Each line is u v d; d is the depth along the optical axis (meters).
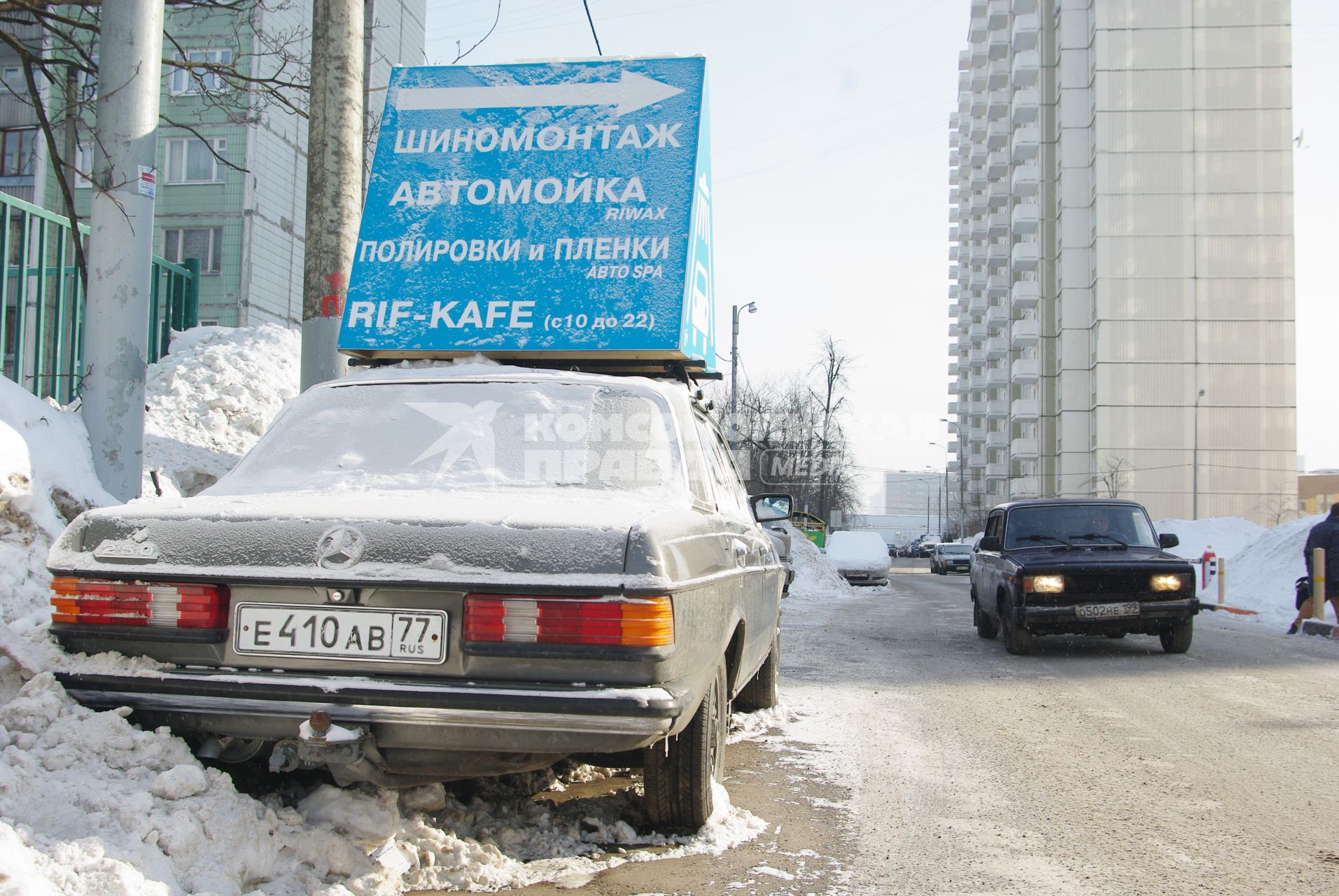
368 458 4.10
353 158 7.49
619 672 3.07
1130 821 4.32
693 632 3.41
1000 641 11.41
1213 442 61.09
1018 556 10.24
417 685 3.09
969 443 91.56
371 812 3.44
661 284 5.51
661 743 3.72
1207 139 61.97
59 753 3.14
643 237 5.63
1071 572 9.74
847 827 4.17
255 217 31.97
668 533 3.34
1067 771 5.18
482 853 3.50
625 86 6.02
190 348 11.34
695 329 5.76
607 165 5.83
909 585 30.69
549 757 3.36
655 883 3.42
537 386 4.37
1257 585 19.97
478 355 5.19
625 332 5.41
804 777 4.98
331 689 3.11
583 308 5.50
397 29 31.47
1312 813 4.46
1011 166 71.62
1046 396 66.75
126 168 6.79
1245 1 61.81
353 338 5.58
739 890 3.39
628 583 3.09
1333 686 8.02
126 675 3.27
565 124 5.98
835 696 7.37
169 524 3.37
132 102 6.82
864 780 4.93
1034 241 70.38
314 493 3.83
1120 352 61.88
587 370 5.72
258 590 3.27
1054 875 3.66
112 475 6.65
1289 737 6.04
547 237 5.68
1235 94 61.88
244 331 11.95
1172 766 5.29
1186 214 61.91
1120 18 62.50
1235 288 61.50
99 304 6.73
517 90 6.11
